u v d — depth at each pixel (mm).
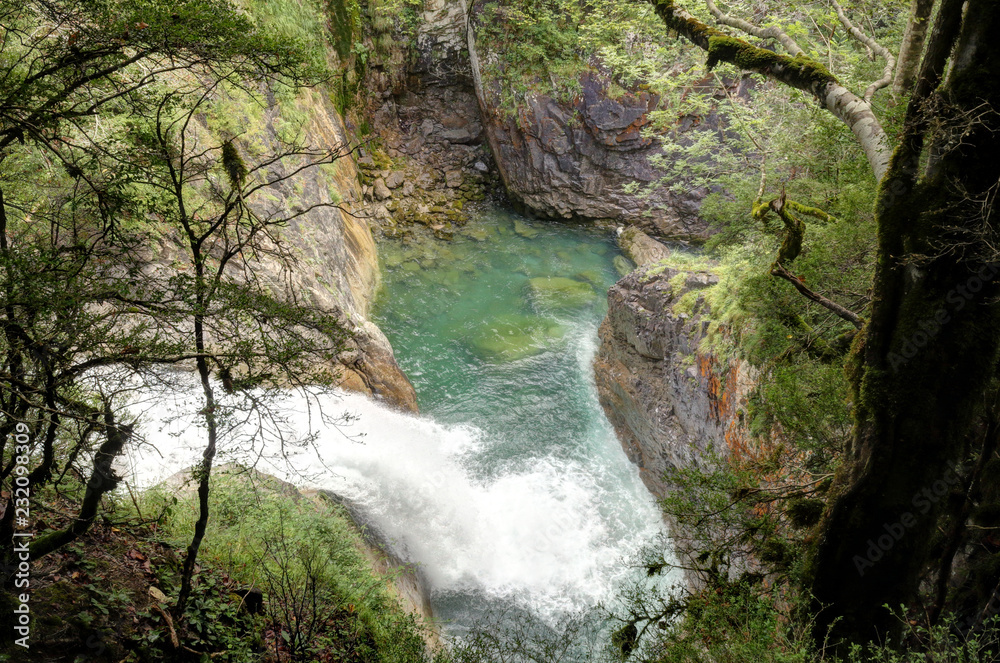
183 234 4207
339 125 15891
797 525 5875
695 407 9523
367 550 7469
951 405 4809
